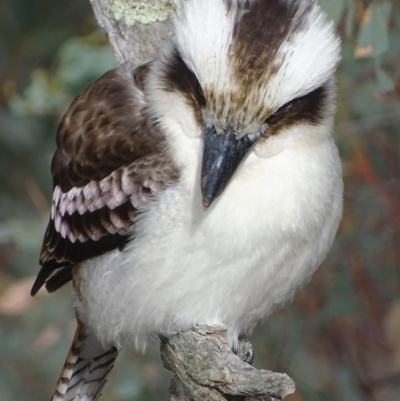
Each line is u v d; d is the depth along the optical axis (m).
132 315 10.76
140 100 10.73
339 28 13.52
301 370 14.85
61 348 15.86
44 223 14.52
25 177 16.84
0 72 17.34
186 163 10.16
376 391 14.77
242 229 10.05
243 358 11.10
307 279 10.93
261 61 9.64
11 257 16.38
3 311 15.02
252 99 9.71
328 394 14.78
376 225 14.54
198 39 9.77
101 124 10.83
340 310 14.41
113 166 10.71
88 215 10.89
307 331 14.62
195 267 10.22
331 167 10.44
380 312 14.67
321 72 10.01
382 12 12.04
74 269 11.48
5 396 15.60
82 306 11.54
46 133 16.55
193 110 10.03
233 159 9.82
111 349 12.17
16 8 17.05
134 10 12.16
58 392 12.23
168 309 10.50
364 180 14.41
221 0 9.83
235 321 10.78
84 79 14.46
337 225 10.77
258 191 10.05
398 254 14.46
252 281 10.38
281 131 9.98
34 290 11.98
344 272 14.61
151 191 10.35
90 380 12.30
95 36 14.69
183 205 10.12
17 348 15.95
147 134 10.43
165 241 10.21
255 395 9.68
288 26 9.76
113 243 10.76
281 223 10.12
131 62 11.99
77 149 10.98
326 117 10.30
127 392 14.55
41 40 17.05
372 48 12.04
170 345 10.62
